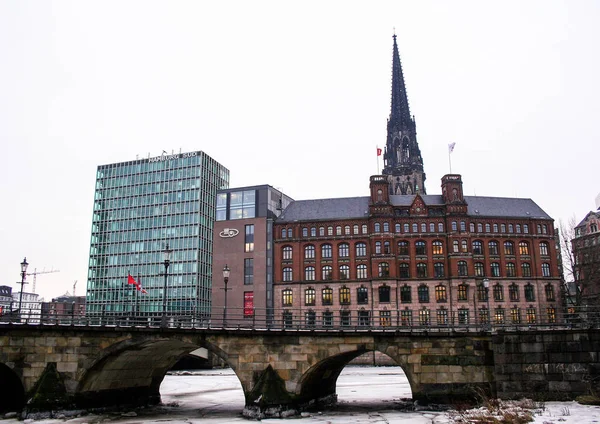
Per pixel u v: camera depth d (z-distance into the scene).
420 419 40.81
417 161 156.00
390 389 69.38
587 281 87.31
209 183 156.12
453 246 105.75
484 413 38.53
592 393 42.19
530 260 107.69
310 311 106.44
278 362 46.50
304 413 47.34
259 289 109.50
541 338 44.88
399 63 165.88
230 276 111.88
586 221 120.38
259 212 114.06
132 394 55.22
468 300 103.62
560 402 42.53
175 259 147.50
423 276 106.00
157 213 153.25
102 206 160.00
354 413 47.31
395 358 46.31
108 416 47.19
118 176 160.62
